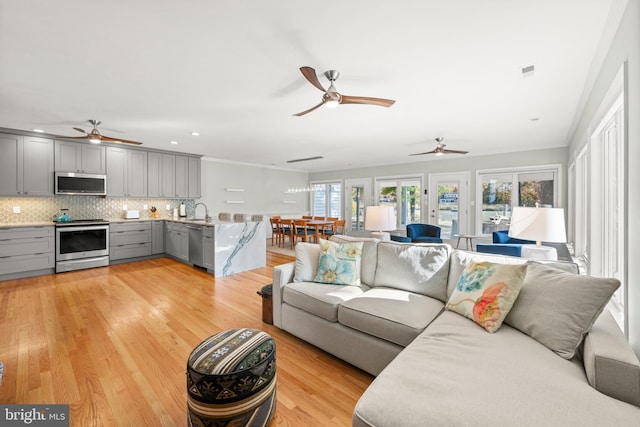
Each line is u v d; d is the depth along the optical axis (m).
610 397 1.06
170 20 1.74
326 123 3.99
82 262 4.79
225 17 1.72
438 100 3.10
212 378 1.36
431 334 1.57
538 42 1.99
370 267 2.60
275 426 1.53
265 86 2.71
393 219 3.61
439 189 7.05
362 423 1.04
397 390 1.11
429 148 5.88
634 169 1.48
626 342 1.21
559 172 5.43
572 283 1.44
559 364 1.24
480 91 2.86
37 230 4.34
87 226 4.82
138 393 1.75
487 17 1.72
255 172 8.39
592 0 1.58
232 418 1.38
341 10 1.66
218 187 7.49
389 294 2.20
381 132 4.51
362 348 1.94
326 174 9.59
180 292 3.69
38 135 4.52
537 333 1.44
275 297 2.62
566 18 1.73
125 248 5.30
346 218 9.09
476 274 1.87
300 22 1.77
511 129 4.33
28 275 4.32
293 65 2.31
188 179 6.48
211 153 6.50
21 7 1.60
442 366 1.24
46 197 4.86
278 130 4.37
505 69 2.39
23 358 2.11
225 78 2.54
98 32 1.86
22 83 2.62
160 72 2.42
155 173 5.93
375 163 8.05
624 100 1.60
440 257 2.26
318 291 2.33
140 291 3.71
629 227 1.56
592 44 2.01
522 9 1.65
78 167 4.93
